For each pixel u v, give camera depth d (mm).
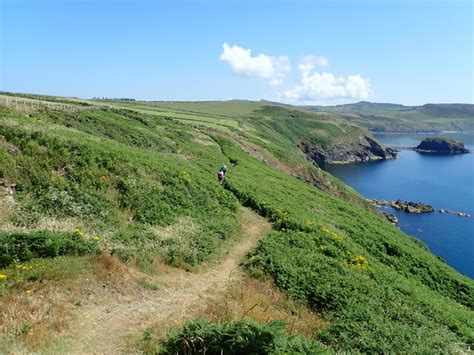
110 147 30281
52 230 17453
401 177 125812
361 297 18594
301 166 85188
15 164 21828
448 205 88625
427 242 63250
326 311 17188
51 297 12844
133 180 25781
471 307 28828
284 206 34844
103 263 15742
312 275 19703
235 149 72250
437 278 31406
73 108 56188
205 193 29938
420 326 17562
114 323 12609
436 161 167875
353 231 34406
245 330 10836
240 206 32531
